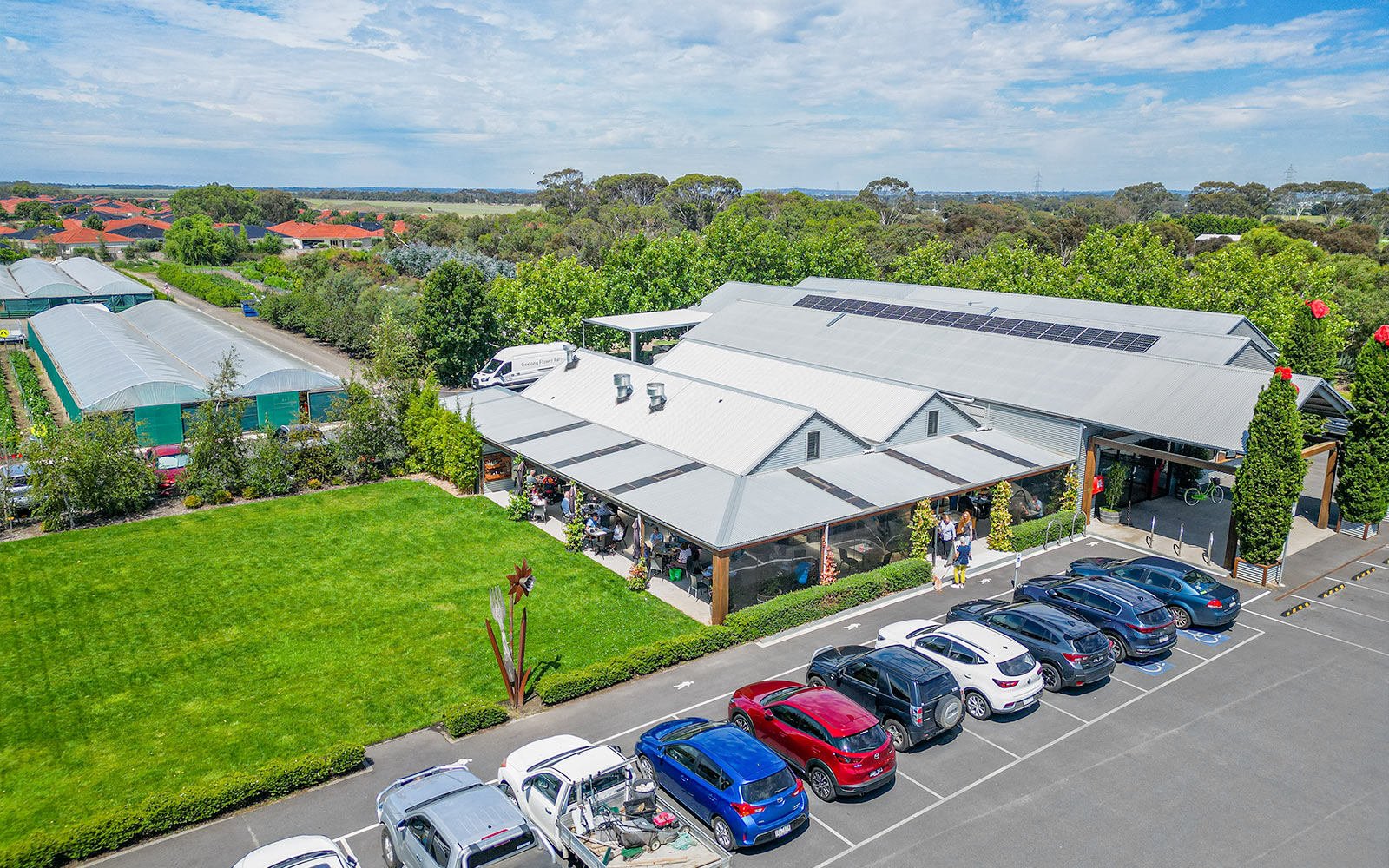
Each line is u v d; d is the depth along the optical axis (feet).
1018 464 110.22
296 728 67.31
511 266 333.83
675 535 95.09
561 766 54.39
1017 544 104.68
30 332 232.94
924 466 107.34
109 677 74.59
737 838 52.39
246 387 150.71
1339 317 183.32
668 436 114.21
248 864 47.42
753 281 246.06
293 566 98.27
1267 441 93.66
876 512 94.58
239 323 279.69
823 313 170.60
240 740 65.67
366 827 56.29
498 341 209.15
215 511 116.26
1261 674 76.74
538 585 93.71
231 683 73.82
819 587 88.43
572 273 207.31
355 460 129.18
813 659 73.20
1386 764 63.62
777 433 104.27
